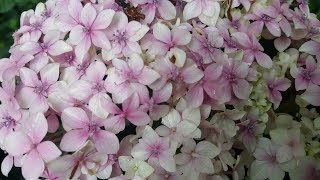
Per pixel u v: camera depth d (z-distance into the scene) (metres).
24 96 0.16
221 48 0.19
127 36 0.17
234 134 0.17
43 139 0.16
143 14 0.18
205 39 0.17
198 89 0.16
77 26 0.17
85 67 0.17
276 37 0.19
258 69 0.18
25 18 0.20
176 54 0.16
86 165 0.15
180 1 0.19
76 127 0.15
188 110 0.16
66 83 0.17
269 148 0.17
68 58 0.17
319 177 0.16
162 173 0.16
